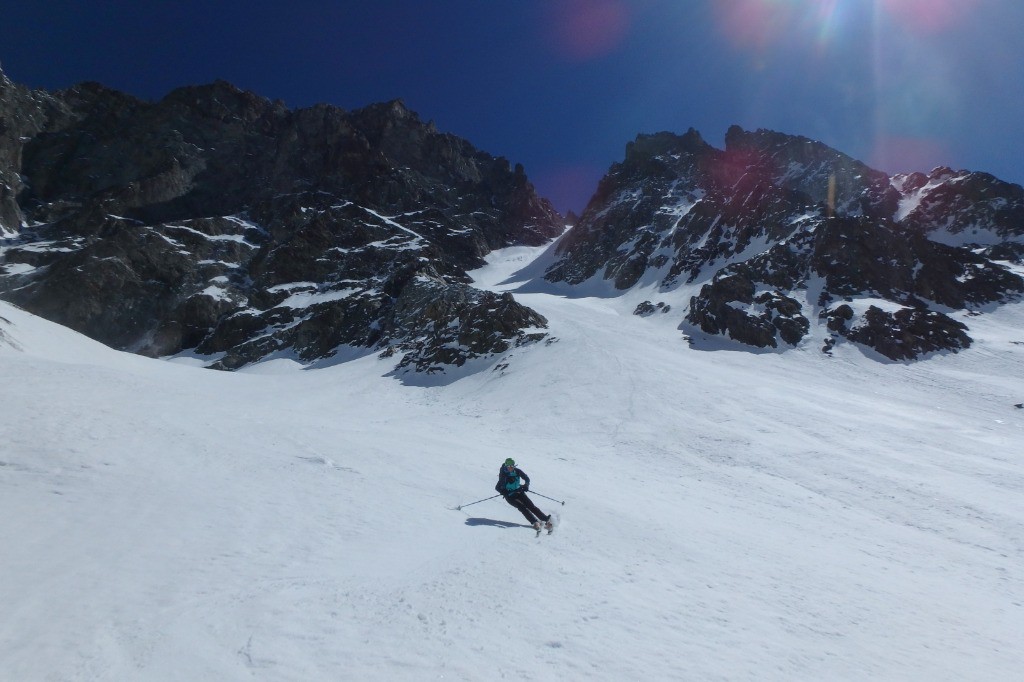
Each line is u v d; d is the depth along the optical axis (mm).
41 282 88688
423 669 5773
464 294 68875
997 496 20188
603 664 6262
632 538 12031
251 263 99500
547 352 48688
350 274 93750
